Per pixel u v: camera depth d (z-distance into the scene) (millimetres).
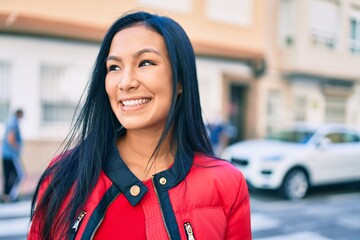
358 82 14898
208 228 1100
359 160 7613
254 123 11945
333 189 8172
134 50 1110
